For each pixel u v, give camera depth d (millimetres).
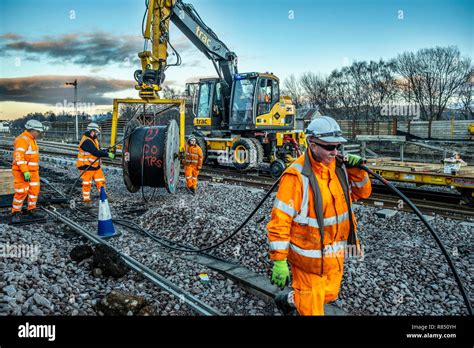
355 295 4246
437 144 23156
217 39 14727
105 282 4449
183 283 4520
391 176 10289
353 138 28656
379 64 47906
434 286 4438
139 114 10398
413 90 43906
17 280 3822
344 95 52938
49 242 5488
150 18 10273
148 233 6430
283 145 14969
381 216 7406
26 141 6762
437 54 41281
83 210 7988
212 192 9930
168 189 8945
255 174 14289
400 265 4938
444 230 6562
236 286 4531
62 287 4043
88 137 8648
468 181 8719
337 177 2910
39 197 8719
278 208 2775
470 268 4883
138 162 8844
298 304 2934
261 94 14578
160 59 10578
